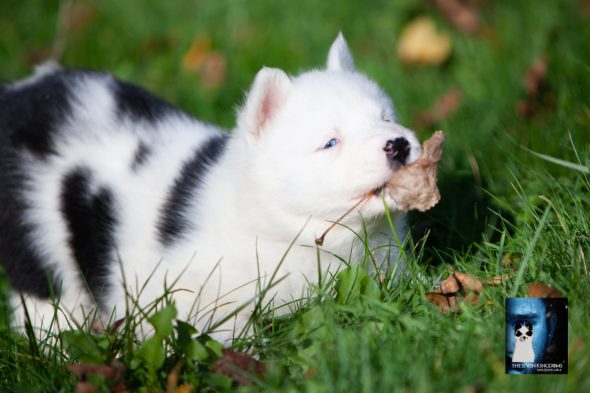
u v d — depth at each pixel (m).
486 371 3.90
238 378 4.12
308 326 4.38
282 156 4.75
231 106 8.06
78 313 5.42
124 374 4.14
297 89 4.95
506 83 7.48
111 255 5.26
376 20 9.12
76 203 5.34
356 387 3.88
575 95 6.76
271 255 4.90
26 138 5.48
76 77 5.85
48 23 9.79
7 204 5.42
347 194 4.59
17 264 5.45
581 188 5.44
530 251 4.54
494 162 6.37
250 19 9.23
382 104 5.00
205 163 5.30
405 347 4.04
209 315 4.98
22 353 4.59
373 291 4.59
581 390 3.74
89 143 5.48
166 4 9.82
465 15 8.64
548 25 8.12
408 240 5.42
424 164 4.51
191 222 5.06
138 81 8.59
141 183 5.30
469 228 5.80
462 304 4.44
